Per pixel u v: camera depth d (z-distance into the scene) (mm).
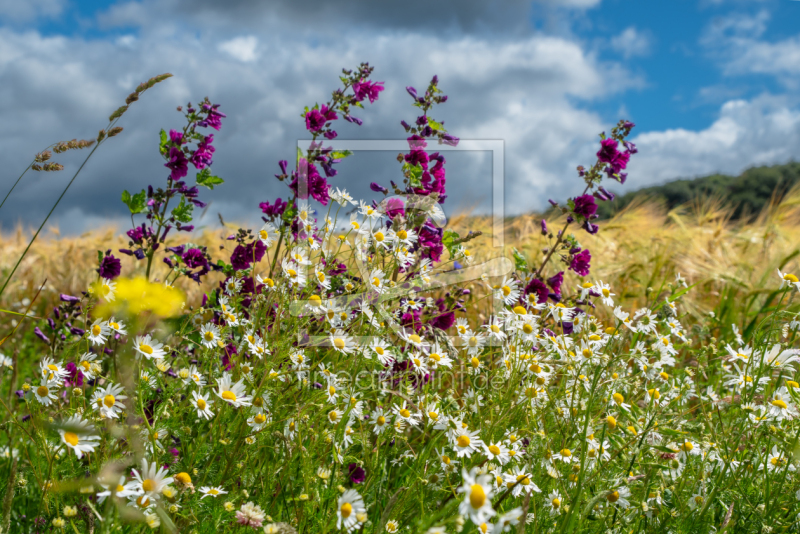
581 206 3023
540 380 2100
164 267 5750
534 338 2168
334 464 1759
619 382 2092
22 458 2029
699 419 2305
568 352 2096
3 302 5871
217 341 2125
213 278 5203
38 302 5898
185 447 1849
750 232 6758
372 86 2766
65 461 1697
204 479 1745
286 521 1716
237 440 1852
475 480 1149
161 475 1351
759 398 2195
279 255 2773
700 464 1982
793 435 1924
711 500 1708
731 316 4234
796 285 2328
